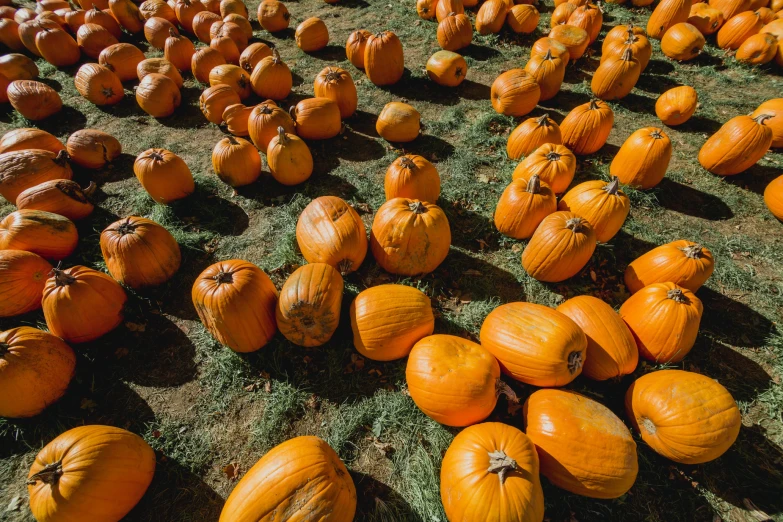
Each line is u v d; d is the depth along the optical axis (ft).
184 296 5.80
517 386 4.84
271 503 3.59
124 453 4.06
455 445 3.95
